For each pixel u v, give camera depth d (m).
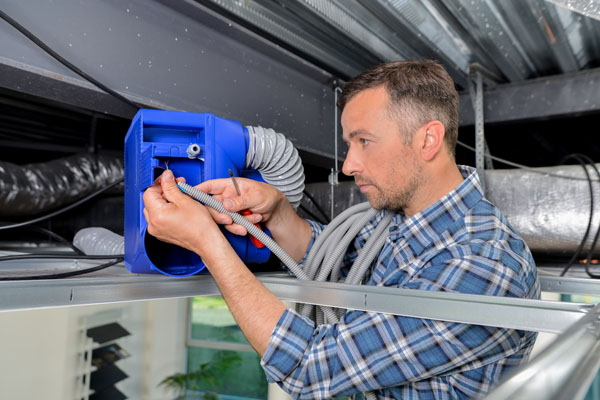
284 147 0.84
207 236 0.65
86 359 3.73
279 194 0.83
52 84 0.78
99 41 0.82
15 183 1.41
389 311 0.62
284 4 1.01
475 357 0.65
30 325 3.21
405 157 0.76
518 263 0.69
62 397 3.44
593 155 2.68
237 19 1.03
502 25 1.19
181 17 0.97
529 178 1.45
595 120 2.04
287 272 0.96
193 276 0.72
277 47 1.15
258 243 0.76
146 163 0.67
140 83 0.88
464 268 0.65
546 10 1.12
